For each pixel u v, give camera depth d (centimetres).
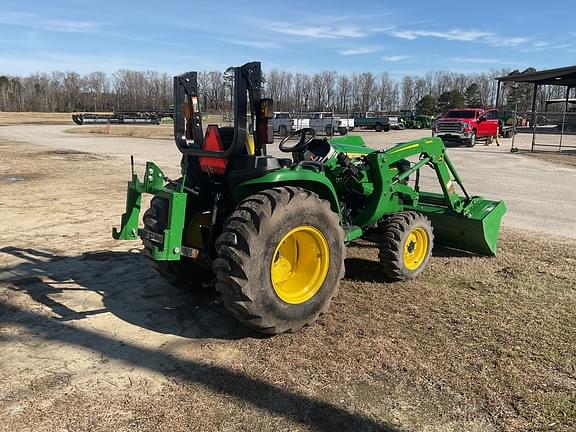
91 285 509
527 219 845
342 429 288
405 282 529
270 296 375
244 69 384
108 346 383
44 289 496
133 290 496
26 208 880
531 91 7606
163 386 329
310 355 370
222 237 366
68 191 1063
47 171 1394
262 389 326
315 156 522
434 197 652
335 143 576
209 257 416
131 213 428
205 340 394
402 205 583
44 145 2402
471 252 636
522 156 2062
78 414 298
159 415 298
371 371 349
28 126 4609
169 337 399
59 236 694
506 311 454
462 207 604
